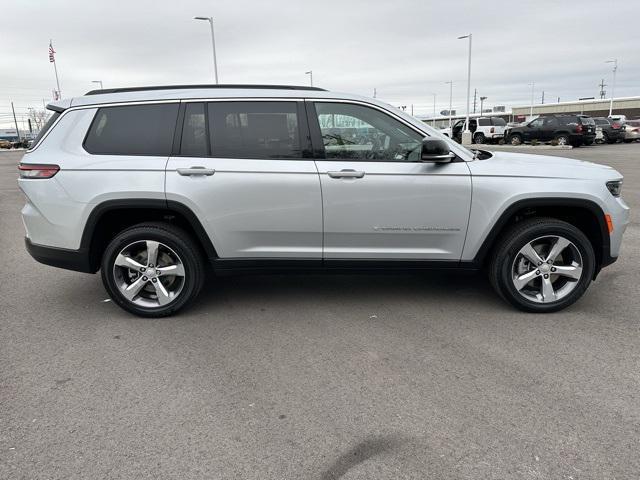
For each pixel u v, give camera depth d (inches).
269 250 167.5
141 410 115.6
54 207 162.4
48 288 204.8
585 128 1066.1
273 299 188.1
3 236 311.9
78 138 164.7
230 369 134.7
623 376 128.0
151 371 134.0
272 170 161.2
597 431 105.9
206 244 165.6
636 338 150.0
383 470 95.3
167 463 97.7
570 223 176.4
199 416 113.1
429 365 135.3
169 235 163.9
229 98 164.2
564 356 139.3
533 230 162.4
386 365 135.7
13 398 121.0
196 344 150.3
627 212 168.7
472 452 99.9
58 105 168.6
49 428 109.0
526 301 168.2
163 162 161.5
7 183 658.8
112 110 165.8
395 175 161.2
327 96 164.1
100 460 98.7
